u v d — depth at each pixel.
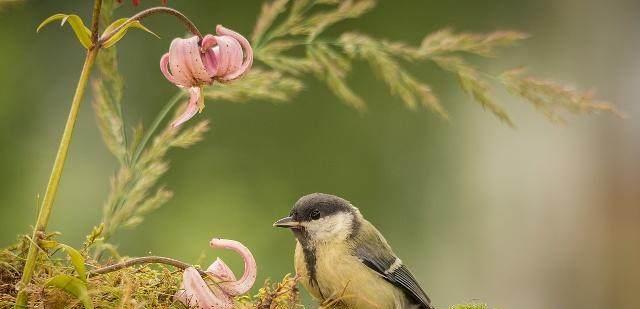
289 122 11.80
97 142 11.88
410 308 7.28
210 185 11.20
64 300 4.21
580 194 15.54
